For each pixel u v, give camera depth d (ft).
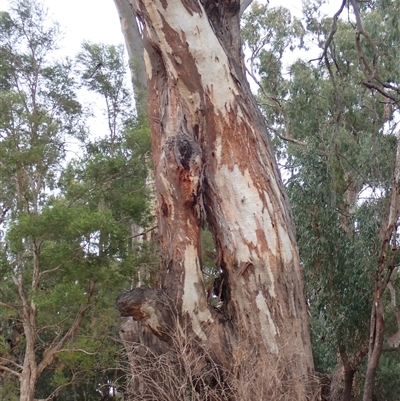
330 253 37.01
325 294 37.06
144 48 28.68
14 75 32.48
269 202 27.17
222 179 27.09
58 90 32.58
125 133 31.50
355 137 49.52
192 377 23.62
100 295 29.37
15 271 29.55
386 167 40.01
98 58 33.78
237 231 26.84
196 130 27.45
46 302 26.37
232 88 27.35
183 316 25.93
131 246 30.35
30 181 29.48
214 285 28.07
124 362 27.25
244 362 24.61
